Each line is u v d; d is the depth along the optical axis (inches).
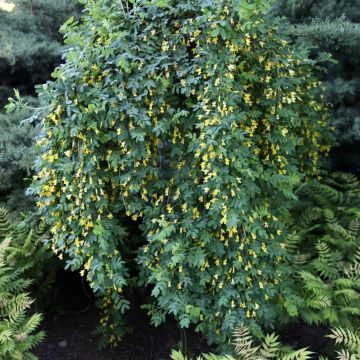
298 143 101.1
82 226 96.2
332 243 131.7
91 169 89.4
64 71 91.2
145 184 97.3
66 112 90.6
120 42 87.1
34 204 128.2
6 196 132.2
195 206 95.7
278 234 100.2
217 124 83.8
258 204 97.1
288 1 162.9
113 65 90.4
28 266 115.3
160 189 99.1
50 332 126.9
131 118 88.9
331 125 140.6
